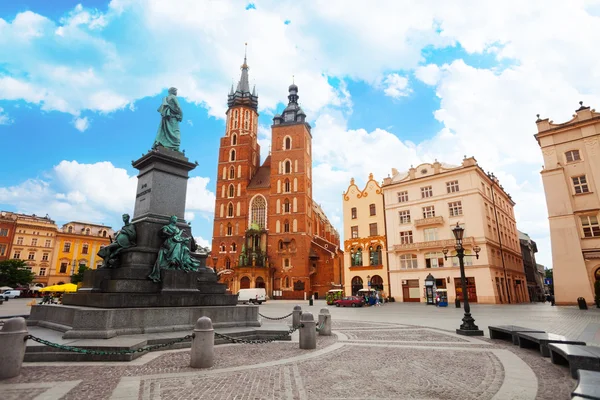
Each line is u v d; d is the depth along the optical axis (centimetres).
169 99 1647
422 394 637
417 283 4512
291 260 6856
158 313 1133
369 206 5225
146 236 1337
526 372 789
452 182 4512
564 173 3344
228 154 8169
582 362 718
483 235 4150
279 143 7650
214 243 7606
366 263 5056
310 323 1088
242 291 5062
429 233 4569
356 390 659
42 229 8231
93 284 1262
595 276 3047
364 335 1381
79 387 659
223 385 684
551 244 3278
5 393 618
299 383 702
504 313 2480
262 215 7550
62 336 984
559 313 2361
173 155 1534
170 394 628
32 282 7788
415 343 1183
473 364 870
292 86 8188
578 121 3338
